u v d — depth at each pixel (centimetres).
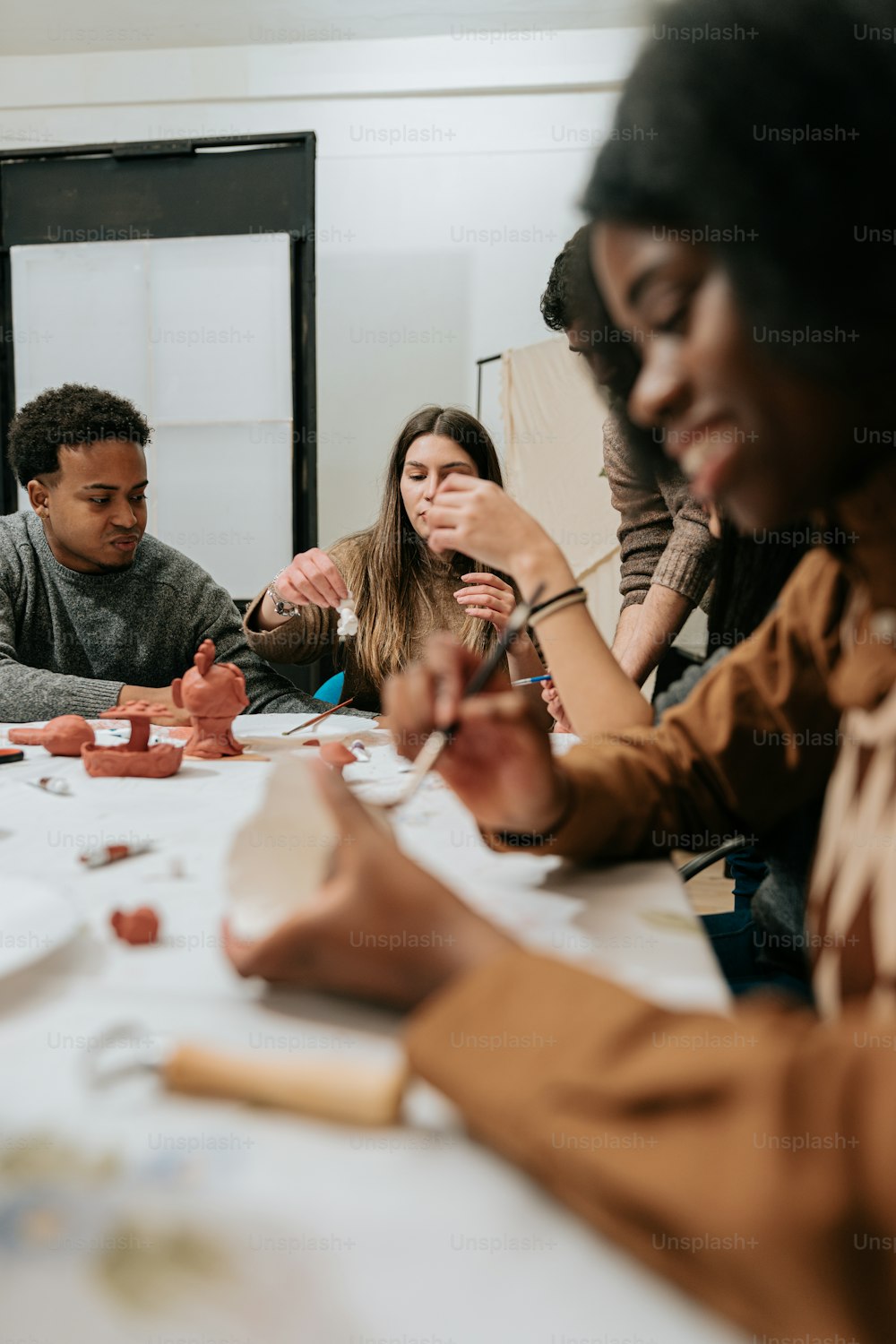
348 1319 29
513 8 357
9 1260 31
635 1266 31
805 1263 27
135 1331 28
